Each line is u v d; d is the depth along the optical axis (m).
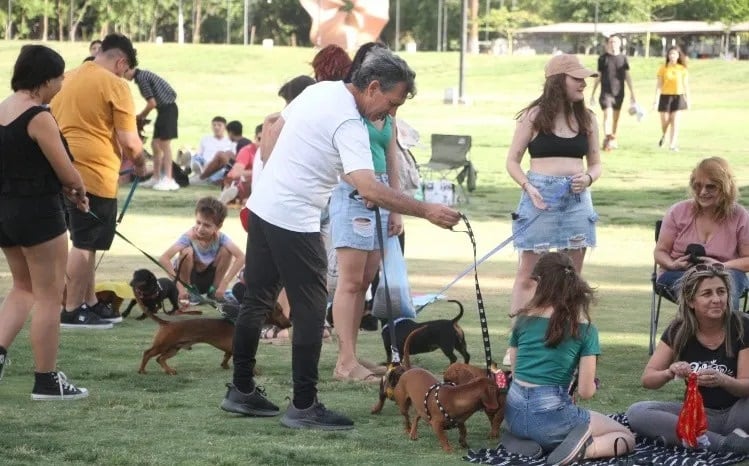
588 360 6.26
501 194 20.80
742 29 98.50
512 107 43.88
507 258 14.22
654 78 55.59
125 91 9.78
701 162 8.62
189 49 69.50
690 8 107.19
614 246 15.06
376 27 65.00
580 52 104.75
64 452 6.09
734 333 6.56
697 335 6.62
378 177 7.79
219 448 6.25
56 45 73.31
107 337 9.62
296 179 6.70
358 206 8.09
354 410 7.30
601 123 36.12
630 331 9.99
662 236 8.77
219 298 11.09
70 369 8.34
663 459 6.15
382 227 8.26
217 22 122.50
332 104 6.64
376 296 8.35
